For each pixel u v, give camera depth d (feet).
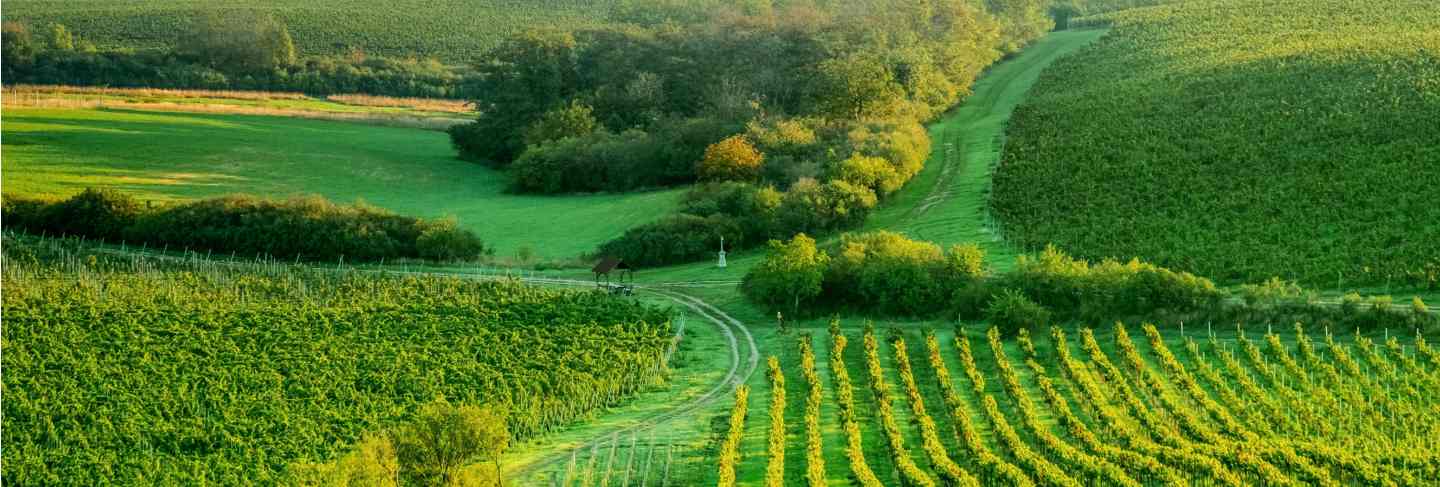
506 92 552.82
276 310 290.15
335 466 198.18
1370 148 381.81
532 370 251.80
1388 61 475.31
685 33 623.36
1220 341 256.73
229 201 376.27
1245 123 428.97
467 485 187.93
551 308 293.84
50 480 201.26
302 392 239.71
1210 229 333.83
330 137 556.10
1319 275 287.89
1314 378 231.09
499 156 531.09
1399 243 308.19
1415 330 251.39
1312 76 472.85
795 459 205.77
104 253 352.90
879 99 498.69
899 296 293.02
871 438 214.07
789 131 456.04
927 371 249.14
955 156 461.37
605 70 576.61
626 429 224.94
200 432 218.79
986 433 214.07
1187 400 222.28
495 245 382.83
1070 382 238.27
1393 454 189.57
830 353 256.73
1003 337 269.64
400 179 484.33
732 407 233.76
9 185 411.75
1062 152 427.33
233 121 572.51
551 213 422.41
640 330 281.54
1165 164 396.98
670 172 460.14
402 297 307.58
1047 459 199.52
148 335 269.44
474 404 232.53
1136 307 272.92
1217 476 183.21
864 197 380.37
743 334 287.07
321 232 358.23
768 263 299.99
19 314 278.05
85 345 263.08
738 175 425.28
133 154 481.46
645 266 356.38
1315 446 191.62
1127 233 334.24
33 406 228.63
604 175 465.06
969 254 295.07
